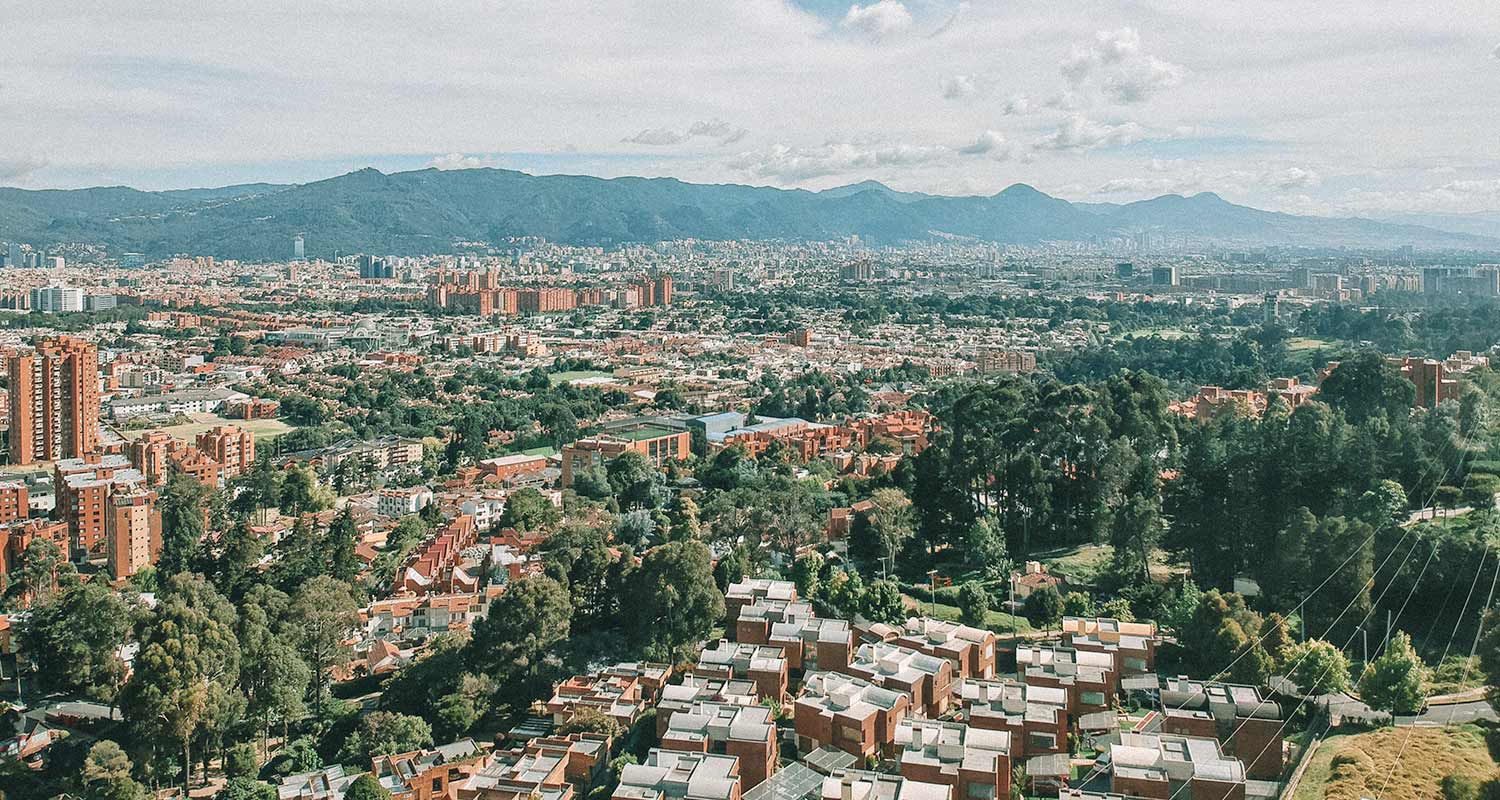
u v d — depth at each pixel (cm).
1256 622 16312
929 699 15012
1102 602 19962
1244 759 13088
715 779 12281
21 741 18088
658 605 18212
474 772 15175
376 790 14712
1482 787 11469
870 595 18750
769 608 17550
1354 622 16262
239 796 15512
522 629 17812
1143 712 14688
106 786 15562
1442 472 19038
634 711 16325
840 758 13462
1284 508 19875
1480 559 15500
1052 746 13562
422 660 18800
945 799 12031
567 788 14025
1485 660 13475
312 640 19012
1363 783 11925
